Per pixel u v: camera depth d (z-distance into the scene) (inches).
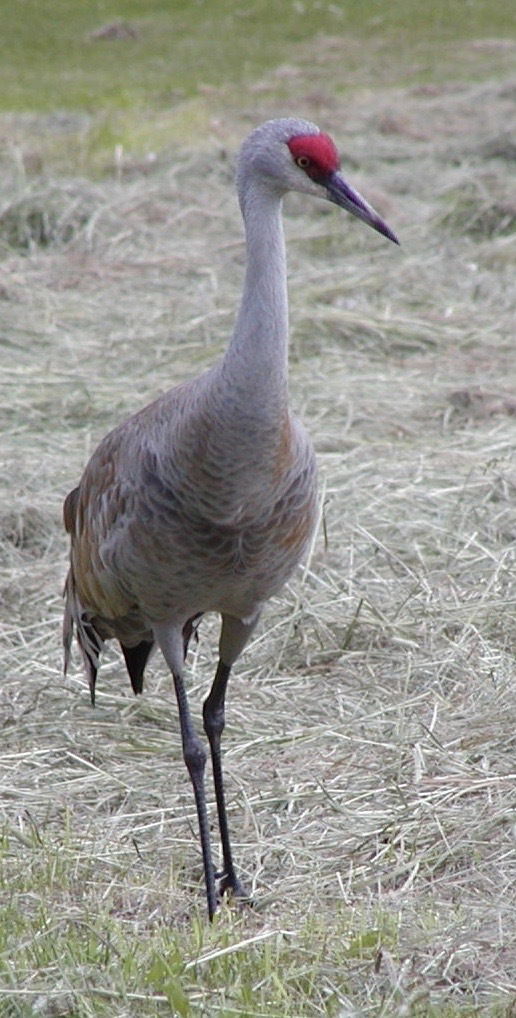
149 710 402.6
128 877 329.1
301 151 300.7
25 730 392.8
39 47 1213.1
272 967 286.5
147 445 311.4
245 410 293.1
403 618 440.1
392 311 672.4
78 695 408.8
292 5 1344.7
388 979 285.0
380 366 618.8
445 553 468.8
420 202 812.6
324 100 1013.2
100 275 709.9
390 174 850.8
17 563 478.6
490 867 329.1
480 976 288.7
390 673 417.7
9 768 374.6
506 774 363.9
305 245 757.3
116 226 764.6
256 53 1195.3
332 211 799.1
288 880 330.3
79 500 343.0
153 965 287.0
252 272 297.9
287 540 315.3
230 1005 276.4
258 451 296.8
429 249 748.6
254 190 303.6
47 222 763.4
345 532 480.4
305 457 311.7
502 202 776.9
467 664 415.2
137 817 354.9
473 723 386.6
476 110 972.6
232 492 299.6
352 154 881.5
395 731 385.1
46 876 321.1
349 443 543.5
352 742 382.0
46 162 872.9
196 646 436.5
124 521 316.5
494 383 600.4
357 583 456.1
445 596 449.7
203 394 298.5
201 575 313.7
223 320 652.7
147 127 943.7
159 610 325.7
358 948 293.6
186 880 335.3
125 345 633.6
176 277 713.6
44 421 569.6
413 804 350.9
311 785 363.6
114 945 291.9
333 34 1261.1
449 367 618.8
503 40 1221.1
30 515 496.4
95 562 333.4
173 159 874.8
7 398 581.0
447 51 1192.8
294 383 595.2
